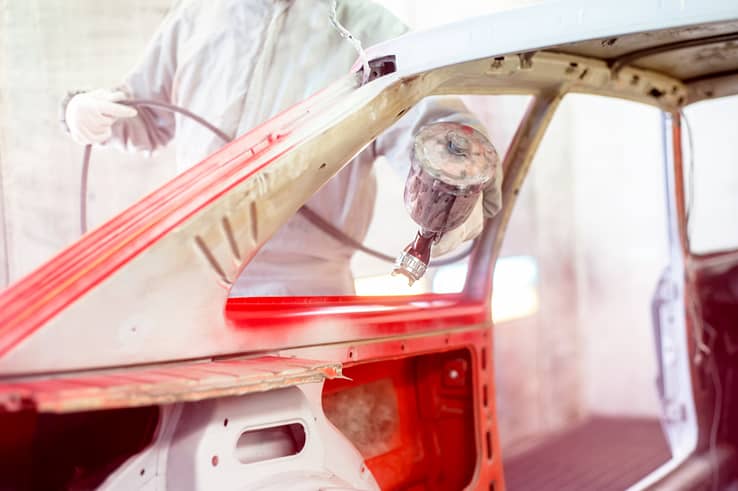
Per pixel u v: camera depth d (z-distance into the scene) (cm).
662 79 170
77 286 83
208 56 160
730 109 419
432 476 146
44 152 226
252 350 99
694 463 198
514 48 99
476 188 108
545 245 427
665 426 209
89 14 232
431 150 109
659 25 92
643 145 445
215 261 93
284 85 155
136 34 239
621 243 456
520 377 405
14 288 85
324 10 158
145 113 176
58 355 80
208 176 99
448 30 104
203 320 93
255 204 96
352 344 113
